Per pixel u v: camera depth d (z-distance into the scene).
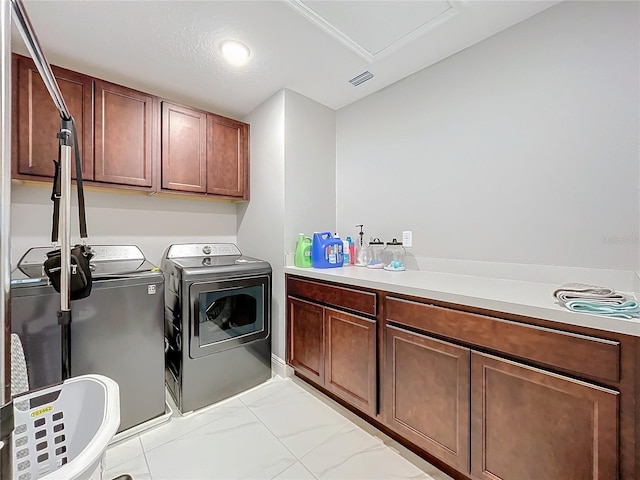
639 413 0.88
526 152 1.57
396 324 1.52
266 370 2.24
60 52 1.78
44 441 0.97
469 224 1.81
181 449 1.54
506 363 1.13
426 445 1.38
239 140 2.54
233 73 2.04
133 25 1.57
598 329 0.94
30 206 1.87
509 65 1.63
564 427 1.01
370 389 1.64
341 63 1.94
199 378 1.89
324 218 2.56
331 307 1.89
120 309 1.62
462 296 1.26
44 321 1.39
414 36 1.69
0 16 0.55
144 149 2.02
